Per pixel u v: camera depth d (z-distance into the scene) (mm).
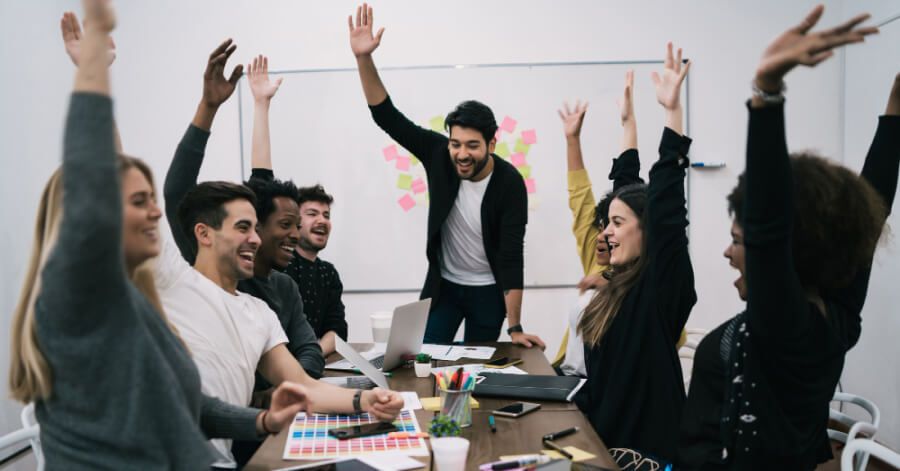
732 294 3920
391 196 3953
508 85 3898
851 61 3732
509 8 3885
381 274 3982
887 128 1360
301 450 1413
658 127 3877
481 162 2748
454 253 3008
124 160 1163
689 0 3855
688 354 2891
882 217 1135
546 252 3951
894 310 3283
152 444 1038
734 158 3887
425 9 3887
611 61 3871
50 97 3502
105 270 951
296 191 2318
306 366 2068
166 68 3914
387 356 2156
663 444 1673
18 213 3186
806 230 1079
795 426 1169
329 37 3904
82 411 1027
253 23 3902
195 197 1827
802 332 1060
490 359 2375
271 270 2318
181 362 1149
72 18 2023
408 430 1551
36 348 1021
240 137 3916
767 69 936
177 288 1723
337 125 3932
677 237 1678
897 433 3262
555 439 1503
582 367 2289
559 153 3914
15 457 3100
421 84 3900
